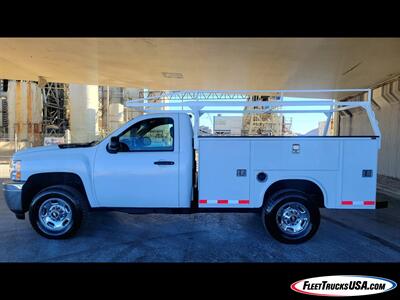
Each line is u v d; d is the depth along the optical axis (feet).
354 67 29.96
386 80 35.12
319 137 15.06
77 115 64.13
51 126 101.14
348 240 15.99
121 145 15.81
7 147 70.64
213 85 43.21
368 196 15.12
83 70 37.47
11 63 34.88
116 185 15.57
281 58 28.30
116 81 44.39
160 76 39.01
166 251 14.37
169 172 15.48
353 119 44.65
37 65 35.65
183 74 37.32
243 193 15.31
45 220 15.66
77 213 15.56
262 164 15.21
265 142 15.17
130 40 25.17
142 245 15.11
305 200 15.05
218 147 15.28
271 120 38.47
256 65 31.30
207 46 25.93
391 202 25.12
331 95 42.91
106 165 15.56
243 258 13.65
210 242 15.57
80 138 64.08
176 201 15.62
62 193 15.43
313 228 15.16
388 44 23.31
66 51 29.19
